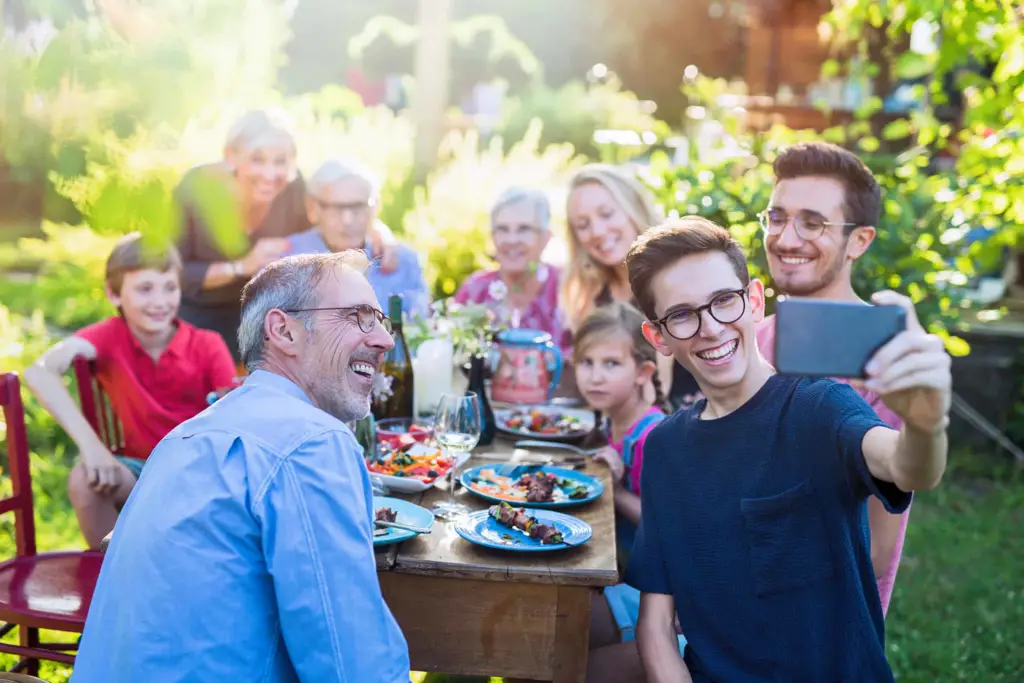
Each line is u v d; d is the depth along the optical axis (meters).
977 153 4.27
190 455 1.58
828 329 1.25
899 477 1.53
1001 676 3.34
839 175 2.45
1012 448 5.29
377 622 1.56
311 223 4.20
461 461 2.49
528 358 3.37
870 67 5.91
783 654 1.86
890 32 4.77
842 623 1.81
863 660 1.80
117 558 1.57
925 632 3.64
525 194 4.22
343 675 1.51
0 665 2.84
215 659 1.49
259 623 1.54
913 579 4.09
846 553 1.79
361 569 1.55
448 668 2.03
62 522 4.15
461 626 2.02
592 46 17.44
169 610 1.49
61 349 3.21
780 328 1.25
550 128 13.12
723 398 1.95
